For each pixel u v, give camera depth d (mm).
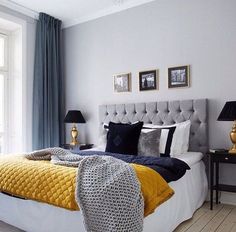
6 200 2146
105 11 3992
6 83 4086
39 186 1772
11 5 3746
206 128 3092
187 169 2332
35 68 4051
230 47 2986
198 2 3193
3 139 4039
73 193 1608
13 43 4133
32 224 1947
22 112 3936
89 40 4238
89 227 1530
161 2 3482
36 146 3977
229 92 2994
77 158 2104
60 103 4453
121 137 2830
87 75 4266
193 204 2619
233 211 2732
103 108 3963
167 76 3430
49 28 4254
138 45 3695
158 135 2863
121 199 1500
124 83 3822
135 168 1853
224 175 3025
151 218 1780
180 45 3328
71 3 3756
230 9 2988
